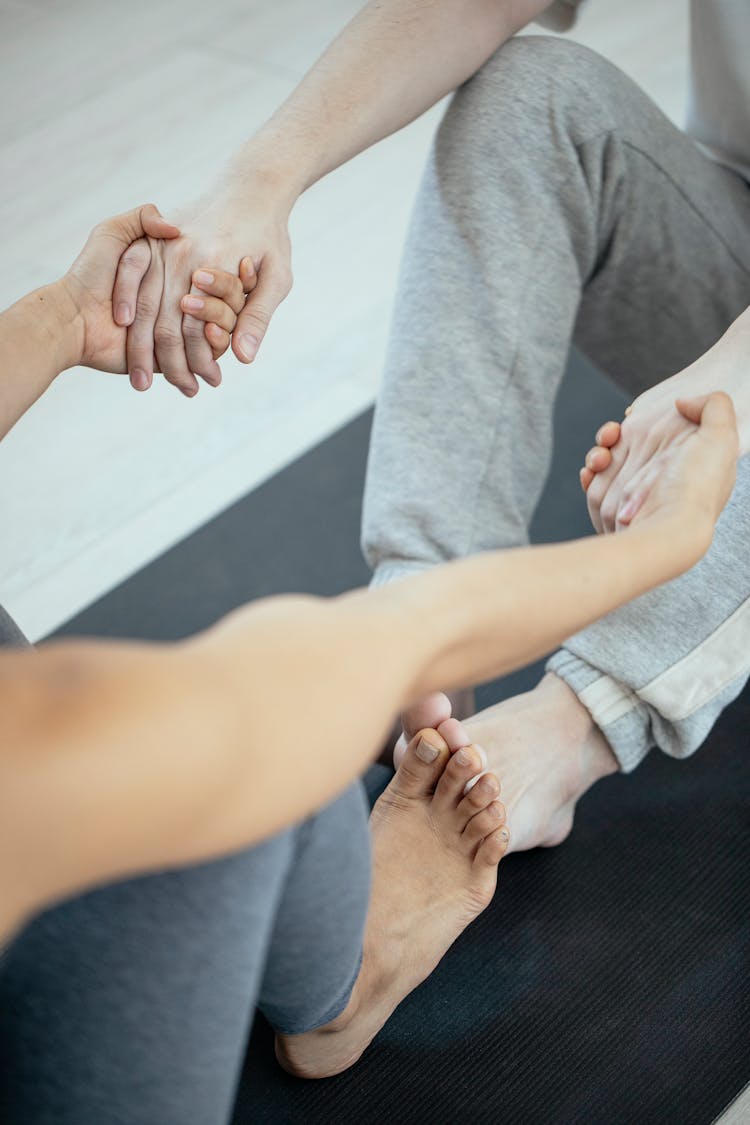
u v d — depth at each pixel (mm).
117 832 433
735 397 939
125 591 1559
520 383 1140
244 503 1683
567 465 1648
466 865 976
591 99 1142
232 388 1945
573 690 1062
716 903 1116
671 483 747
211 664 475
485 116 1139
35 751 417
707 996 1038
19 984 595
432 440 1123
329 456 1752
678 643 1006
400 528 1112
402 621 549
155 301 1083
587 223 1171
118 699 437
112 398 1968
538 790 1063
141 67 2977
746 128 1283
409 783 996
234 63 2930
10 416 947
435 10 1145
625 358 1331
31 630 1520
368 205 2371
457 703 1140
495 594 589
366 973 925
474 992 1060
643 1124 946
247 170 1119
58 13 3293
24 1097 592
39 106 2867
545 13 1293
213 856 528
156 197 2473
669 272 1232
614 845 1179
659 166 1183
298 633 511
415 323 1144
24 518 1730
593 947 1088
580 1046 1009
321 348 2012
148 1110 595
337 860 715
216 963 588
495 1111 963
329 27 3035
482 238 1125
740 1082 970
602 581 635
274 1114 974
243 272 1084
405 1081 990
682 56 2631
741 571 984
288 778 484
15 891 434
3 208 2494
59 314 1029
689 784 1233
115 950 576
